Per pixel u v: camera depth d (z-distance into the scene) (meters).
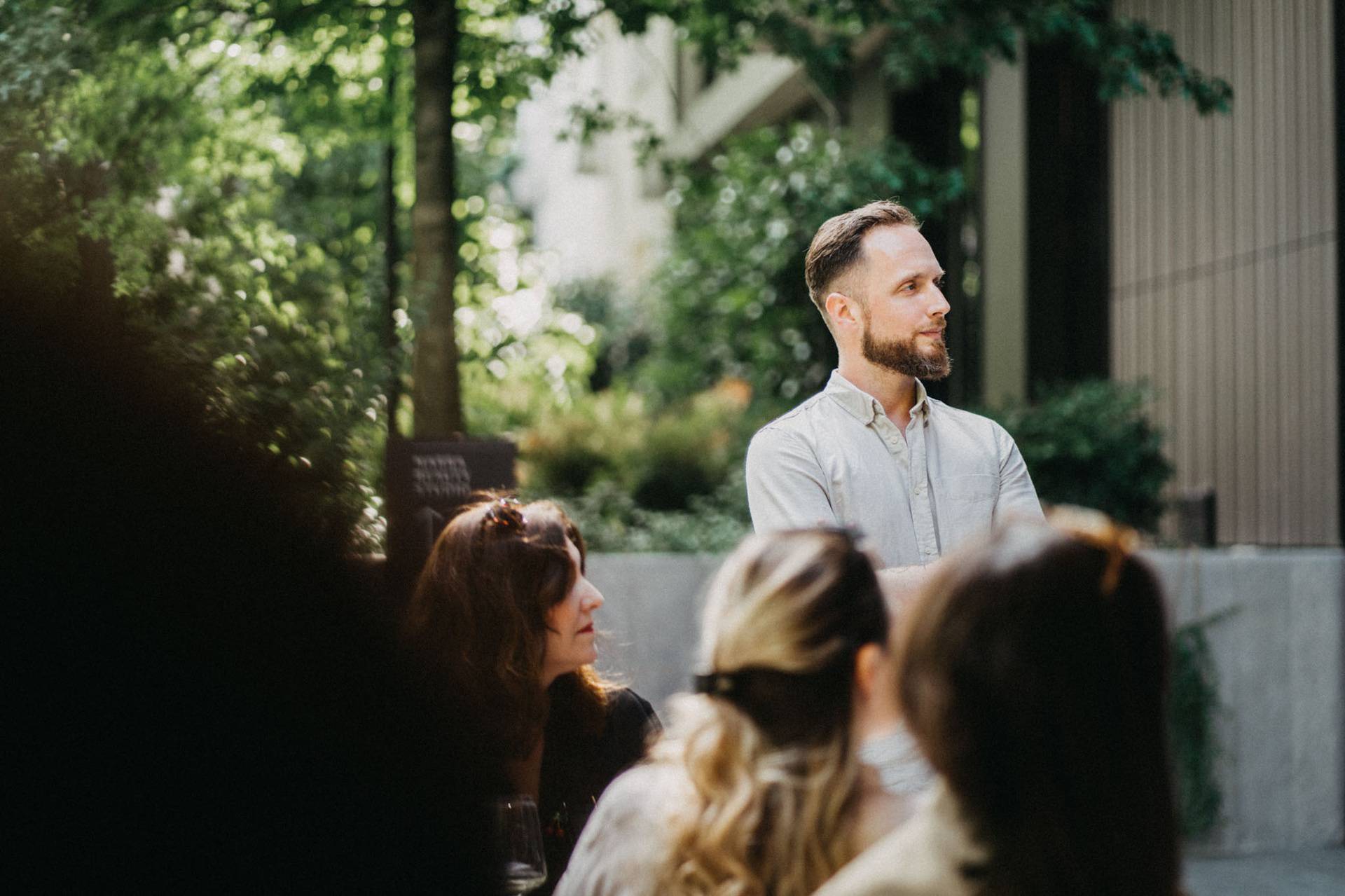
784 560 1.75
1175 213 11.13
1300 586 8.02
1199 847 7.82
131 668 3.90
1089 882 1.42
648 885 1.80
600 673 3.41
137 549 4.38
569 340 10.88
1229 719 7.86
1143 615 1.45
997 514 3.36
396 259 7.70
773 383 15.02
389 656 3.29
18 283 4.80
